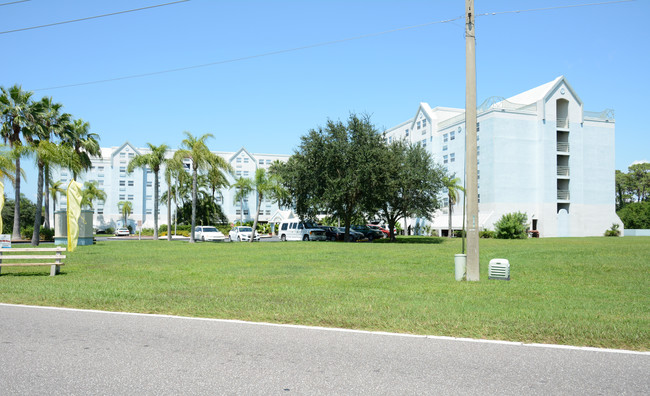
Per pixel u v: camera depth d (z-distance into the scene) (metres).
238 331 6.48
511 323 6.73
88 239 31.30
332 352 5.40
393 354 5.33
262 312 7.71
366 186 37.03
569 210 63.06
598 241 39.16
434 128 75.00
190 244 34.00
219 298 9.16
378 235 51.81
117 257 19.92
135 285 11.21
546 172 61.25
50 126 38.72
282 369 4.76
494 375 4.60
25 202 71.31
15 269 14.96
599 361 5.09
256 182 42.19
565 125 64.31
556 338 6.01
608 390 4.20
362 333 6.36
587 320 7.00
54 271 13.29
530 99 64.69
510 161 60.78
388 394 4.07
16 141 32.88
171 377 4.49
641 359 5.16
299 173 38.69
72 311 7.99
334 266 16.11
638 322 6.88
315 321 7.06
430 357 5.21
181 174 44.09
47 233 39.31
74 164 30.34
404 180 41.12
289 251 24.36
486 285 11.21
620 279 12.42
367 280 12.27
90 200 79.19
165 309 8.08
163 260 18.56
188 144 38.94
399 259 18.75
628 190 105.50
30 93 35.19
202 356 5.22
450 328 6.54
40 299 9.12
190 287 10.90
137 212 87.12
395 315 7.38
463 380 4.45
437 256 20.25
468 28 12.39
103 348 5.55
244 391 4.12
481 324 6.70
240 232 46.66
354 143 38.03
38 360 5.04
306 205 40.16
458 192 60.00
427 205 44.59
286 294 9.74
